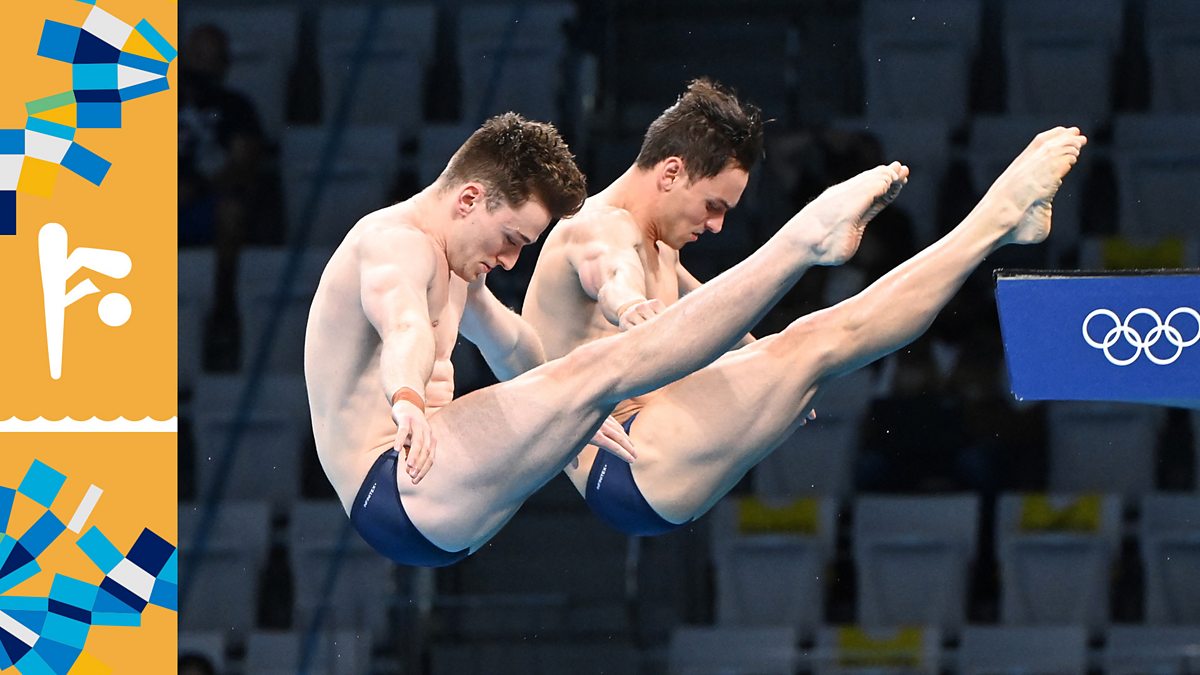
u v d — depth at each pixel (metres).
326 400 10.42
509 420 9.82
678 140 11.12
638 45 26.98
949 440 22.75
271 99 27.34
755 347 10.72
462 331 11.23
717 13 26.92
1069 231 25.64
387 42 27.75
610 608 20.31
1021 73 27.31
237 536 22.47
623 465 10.94
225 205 25.95
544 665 20.14
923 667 20.27
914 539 21.70
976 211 10.12
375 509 10.16
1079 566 21.59
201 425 23.84
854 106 26.75
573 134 26.23
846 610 21.69
